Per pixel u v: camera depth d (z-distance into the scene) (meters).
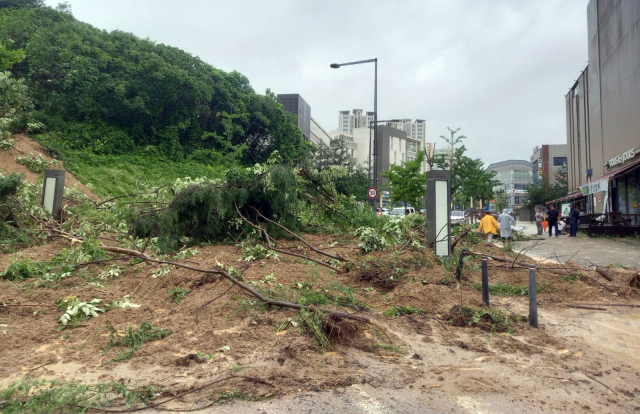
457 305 5.88
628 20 23.89
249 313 5.34
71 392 3.23
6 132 22.48
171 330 4.74
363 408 3.30
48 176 12.02
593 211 32.53
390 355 4.38
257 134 47.62
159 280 6.71
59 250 9.11
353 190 40.41
